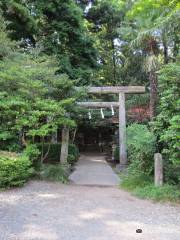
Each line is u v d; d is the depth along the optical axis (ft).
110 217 17.99
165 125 25.81
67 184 29.27
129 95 57.06
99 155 68.54
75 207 20.10
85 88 36.24
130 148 31.12
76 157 50.67
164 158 26.58
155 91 39.14
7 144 32.04
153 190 23.49
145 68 41.52
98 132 79.92
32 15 51.31
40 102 30.07
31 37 50.96
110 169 41.93
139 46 42.14
